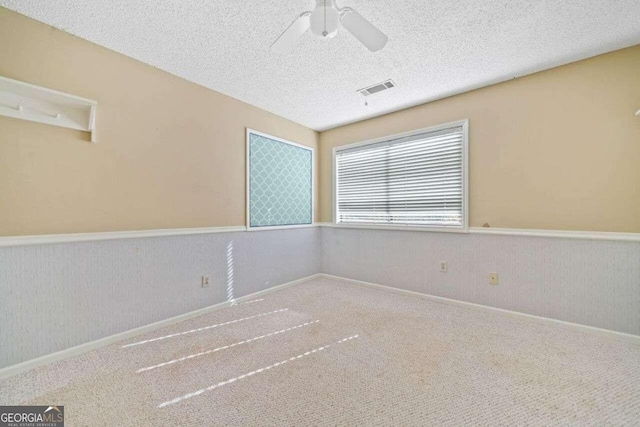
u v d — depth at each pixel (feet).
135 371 5.70
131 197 7.36
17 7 5.51
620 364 5.89
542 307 8.05
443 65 7.73
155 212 7.84
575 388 5.12
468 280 9.36
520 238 8.39
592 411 4.55
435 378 5.43
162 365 5.91
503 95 8.66
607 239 7.14
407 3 5.42
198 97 8.82
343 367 5.82
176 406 4.67
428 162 10.34
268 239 11.14
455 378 5.43
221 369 5.76
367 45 5.08
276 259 11.46
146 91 7.63
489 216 8.96
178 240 8.32
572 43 6.75
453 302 9.66
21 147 5.76
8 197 5.60
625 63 6.95
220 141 9.46
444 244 9.87
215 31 6.31
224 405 4.70
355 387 5.17
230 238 9.75
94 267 6.68
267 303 9.91
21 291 5.70
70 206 6.38
